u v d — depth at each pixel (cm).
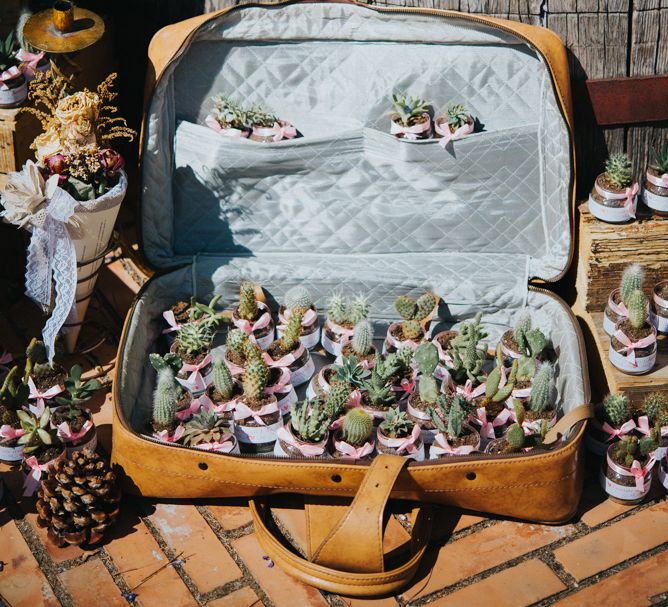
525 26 331
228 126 352
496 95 346
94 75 385
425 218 356
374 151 349
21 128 341
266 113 352
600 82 350
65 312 320
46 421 292
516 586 275
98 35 337
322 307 361
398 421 298
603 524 295
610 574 279
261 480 285
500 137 343
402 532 293
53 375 317
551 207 348
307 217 360
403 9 331
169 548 286
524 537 291
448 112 342
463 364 318
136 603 270
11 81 339
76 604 269
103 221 322
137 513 296
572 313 337
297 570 274
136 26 391
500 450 296
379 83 349
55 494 280
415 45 344
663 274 340
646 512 299
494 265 355
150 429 301
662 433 301
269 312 350
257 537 288
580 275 349
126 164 428
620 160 337
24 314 370
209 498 298
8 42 340
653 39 348
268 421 306
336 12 337
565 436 295
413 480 279
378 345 358
